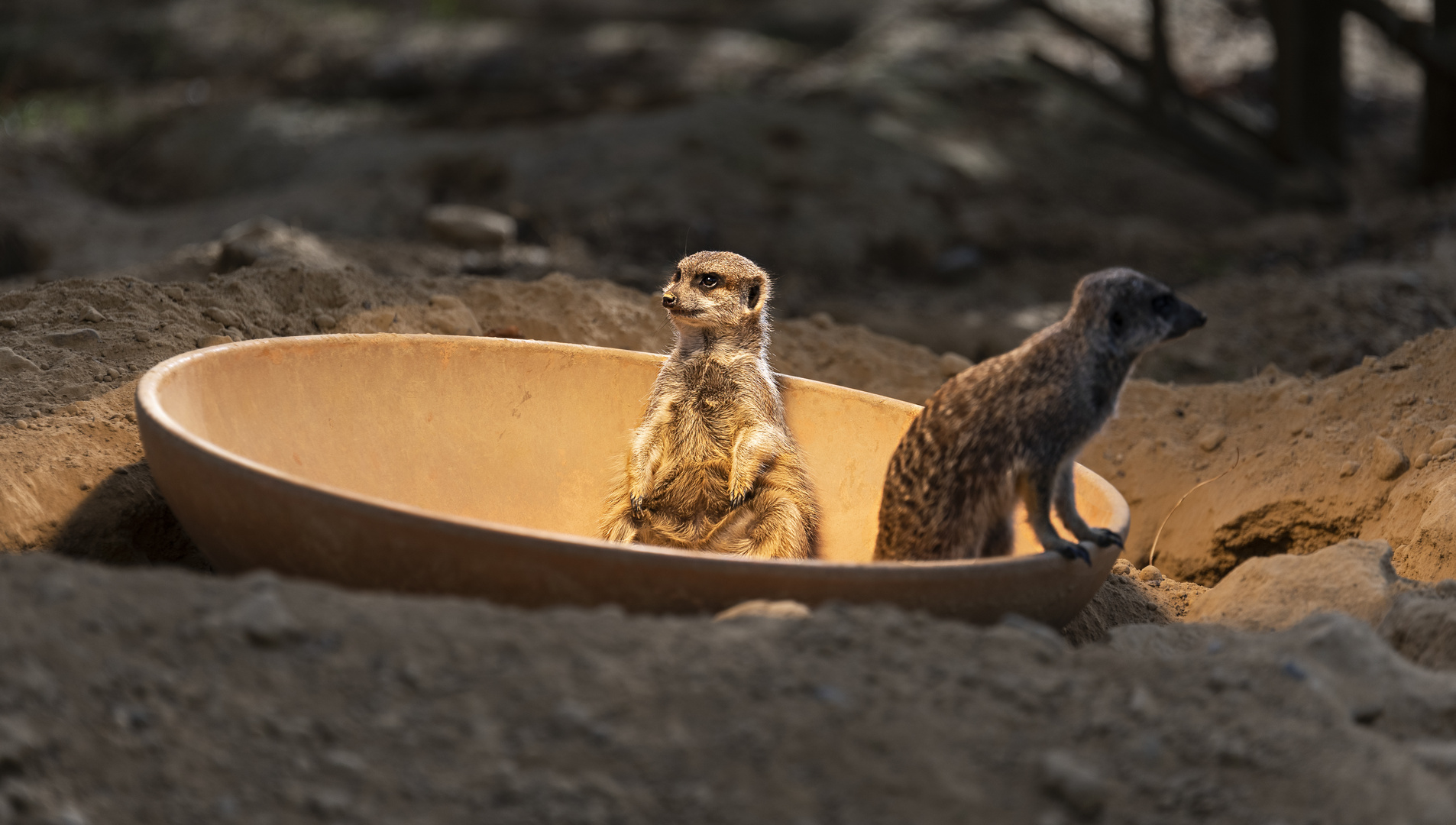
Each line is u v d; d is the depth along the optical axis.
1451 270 22.86
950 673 6.25
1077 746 5.80
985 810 5.29
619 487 11.44
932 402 8.85
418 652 6.00
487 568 7.20
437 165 33.97
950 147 37.00
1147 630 8.66
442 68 48.75
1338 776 5.81
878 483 11.13
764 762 5.43
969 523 8.49
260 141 39.19
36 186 37.25
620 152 33.34
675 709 5.74
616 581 7.20
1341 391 13.38
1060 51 46.25
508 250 25.59
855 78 42.50
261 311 13.29
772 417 11.27
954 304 27.27
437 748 5.41
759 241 29.53
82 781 5.08
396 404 10.79
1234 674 6.60
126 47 52.28
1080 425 8.30
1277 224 30.83
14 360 11.24
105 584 6.25
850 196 32.09
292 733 5.41
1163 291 8.56
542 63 49.62
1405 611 8.44
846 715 5.75
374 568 7.41
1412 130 42.19
